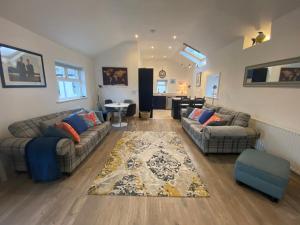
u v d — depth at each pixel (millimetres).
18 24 2461
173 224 1506
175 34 4719
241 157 2104
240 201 1809
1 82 2193
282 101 2502
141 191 1947
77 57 4664
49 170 2053
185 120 4230
